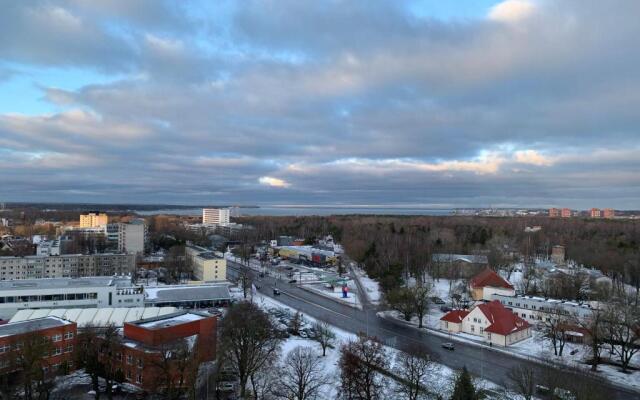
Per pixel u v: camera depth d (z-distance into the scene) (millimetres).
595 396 79938
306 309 174375
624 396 93625
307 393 88562
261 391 96250
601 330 116562
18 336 93625
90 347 97812
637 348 122125
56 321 108062
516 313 159125
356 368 92625
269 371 101062
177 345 93312
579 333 131750
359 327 149000
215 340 107438
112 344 97875
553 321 132875
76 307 167875
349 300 191125
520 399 87875
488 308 140125
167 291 187250
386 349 120125
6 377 89812
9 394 86812
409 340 134000
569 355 120062
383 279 191375
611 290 187375
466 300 184375
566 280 191000
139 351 95500
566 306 148500
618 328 116625
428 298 171250
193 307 178750
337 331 143250
